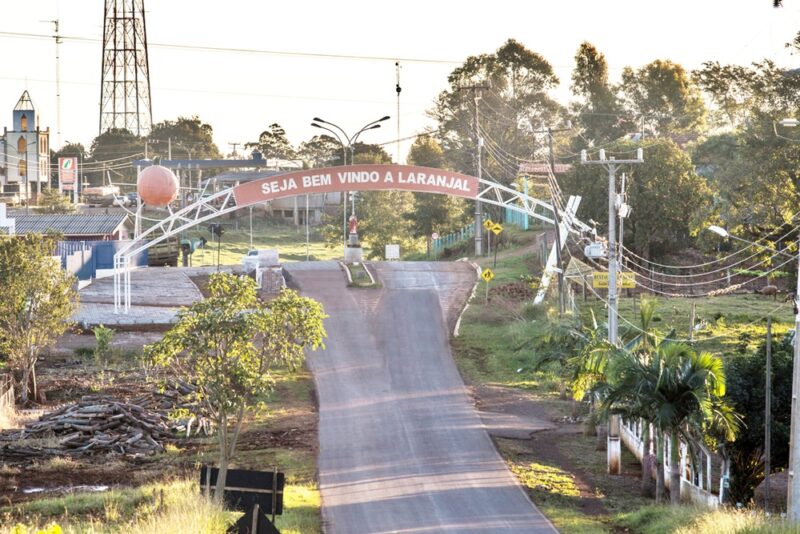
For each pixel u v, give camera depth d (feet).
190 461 139.13
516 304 231.30
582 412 167.84
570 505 121.29
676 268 283.18
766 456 118.32
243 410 104.27
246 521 72.43
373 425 159.22
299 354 106.93
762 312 230.68
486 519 112.68
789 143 255.50
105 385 179.42
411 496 122.83
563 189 300.61
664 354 118.32
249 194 200.54
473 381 186.19
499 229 267.59
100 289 250.78
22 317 172.65
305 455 142.61
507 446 148.97
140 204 215.72
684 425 119.03
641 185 281.54
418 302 235.81
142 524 89.76
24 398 171.42
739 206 266.77
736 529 89.76
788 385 126.62
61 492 119.96
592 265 264.52
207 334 101.71
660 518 107.96
